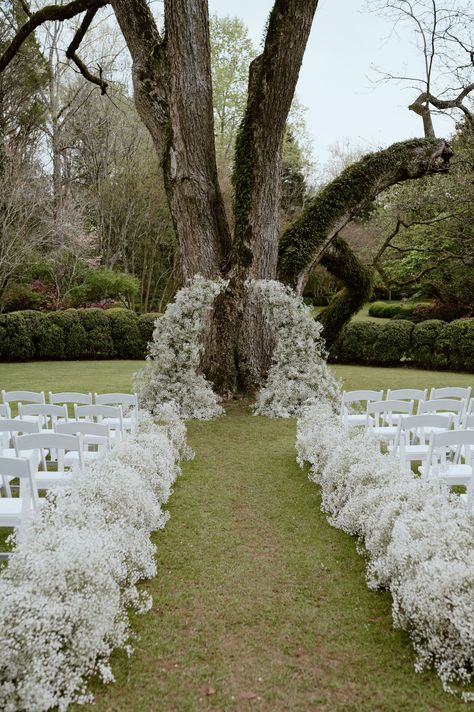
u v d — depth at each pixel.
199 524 4.78
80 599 2.71
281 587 3.68
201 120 10.01
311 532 4.61
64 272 24.62
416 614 2.92
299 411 9.73
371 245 24.16
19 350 18.91
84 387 12.92
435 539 3.21
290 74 9.25
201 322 10.08
